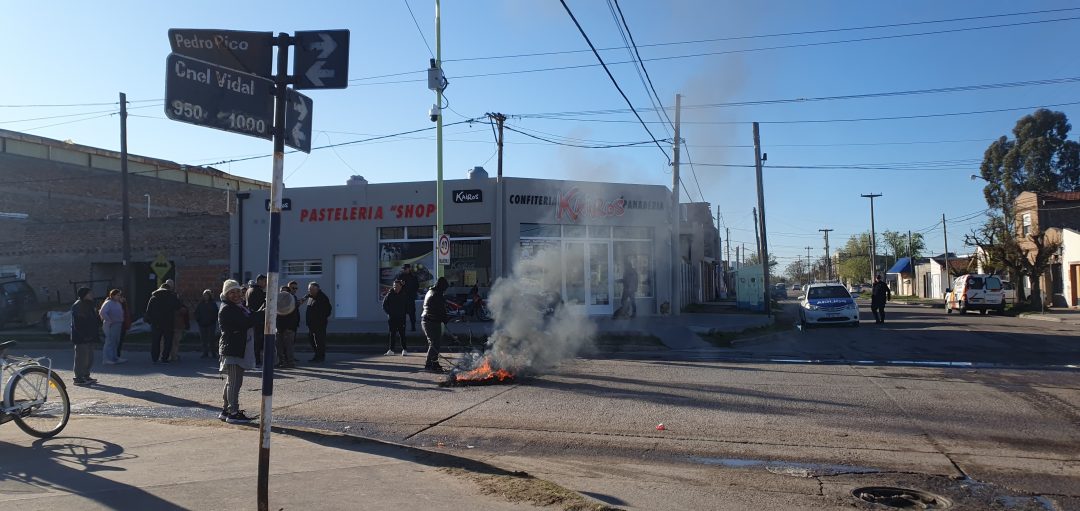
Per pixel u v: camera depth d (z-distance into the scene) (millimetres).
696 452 7312
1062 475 6395
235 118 4832
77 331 12172
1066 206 40938
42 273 29484
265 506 4879
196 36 5051
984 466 6688
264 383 4898
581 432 8203
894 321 26891
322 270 24328
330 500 5367
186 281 27000
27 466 6328
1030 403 9508
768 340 18906
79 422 8531
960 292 32719
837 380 11531
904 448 7363
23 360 7805
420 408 9664
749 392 10469
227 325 8609
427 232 23594
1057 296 39406
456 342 17812
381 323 22828
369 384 11695
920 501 5738
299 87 5125
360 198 24031
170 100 4559
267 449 4898
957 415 8820
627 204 23969
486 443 7793
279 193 4996
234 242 25438
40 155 35375
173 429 8039
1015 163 54656
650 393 10500
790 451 7293
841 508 5570
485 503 5344
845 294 23875
